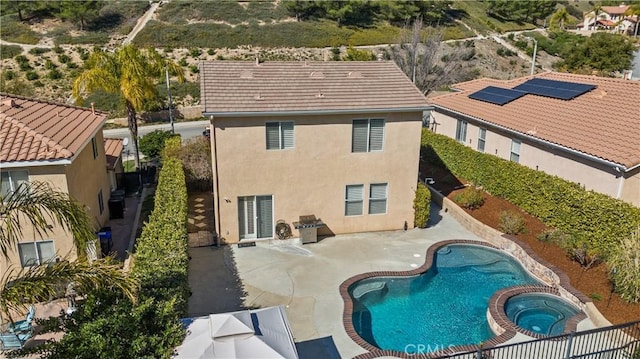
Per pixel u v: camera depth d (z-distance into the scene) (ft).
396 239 72.64
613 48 181.78
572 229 65.77
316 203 71.72
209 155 92.38
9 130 58.65
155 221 54.75
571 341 40.65
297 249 68.90
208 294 57.00
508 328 49.24
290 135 67.62
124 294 34.55
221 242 69.92
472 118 94.58
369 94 72.02
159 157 116.37
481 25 306.35
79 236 33.53
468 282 61.41
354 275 61.62
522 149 82.12
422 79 160.76
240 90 69.36
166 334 34.09
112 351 31.55
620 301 52.11
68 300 47.65
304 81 74.18
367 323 52.70
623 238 56.34
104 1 255.09
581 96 84.99
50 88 166.91
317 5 263.90
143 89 100.73
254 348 34.19
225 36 224.74
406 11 270.46
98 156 76.95
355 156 70.85
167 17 244.42
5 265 56.44
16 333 43.98
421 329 51.67
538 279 61.16
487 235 71.72
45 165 55.52
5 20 222.48
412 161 73.51
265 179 68.54
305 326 50.83
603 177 66.13
